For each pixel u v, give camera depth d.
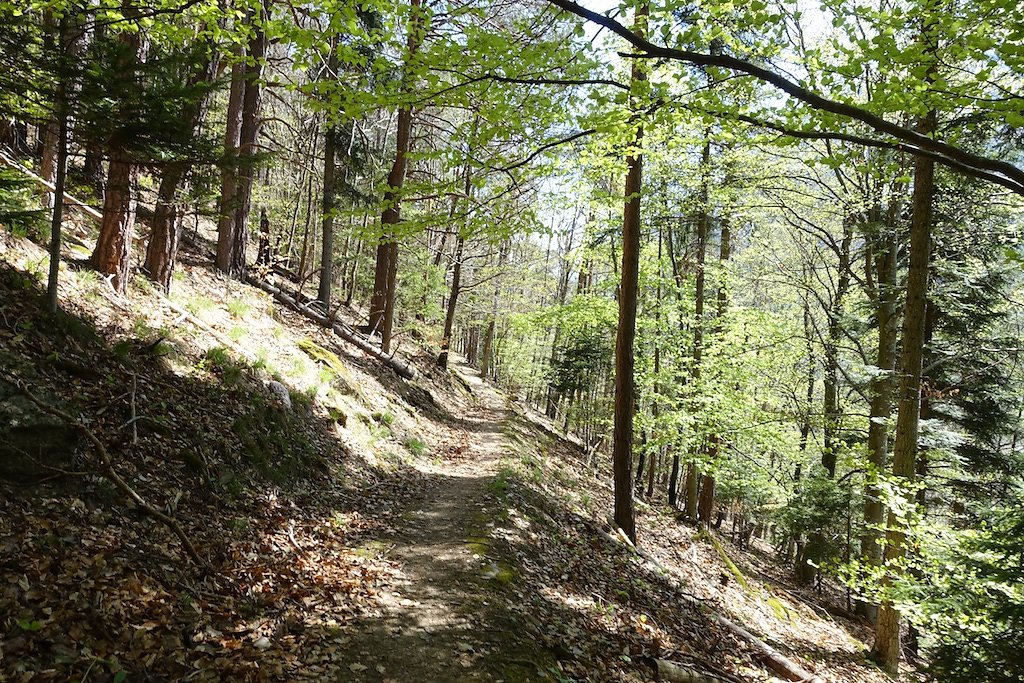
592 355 24.80
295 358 12.46
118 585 4.36
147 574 4.65
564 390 26.92
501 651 5.07
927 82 5.21
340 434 11.00
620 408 11.36
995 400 12.73
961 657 5.52
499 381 48.28
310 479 8.59
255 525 6.42
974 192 9.98
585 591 7.76
